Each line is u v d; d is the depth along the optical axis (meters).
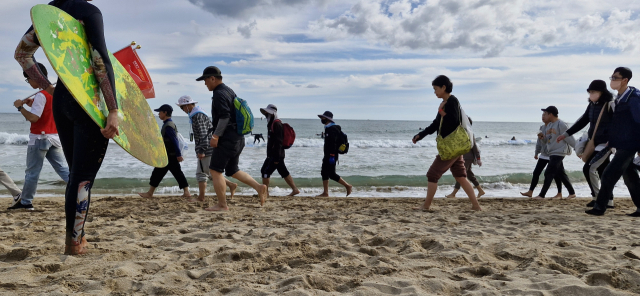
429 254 3.04
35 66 2.81
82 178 2.88
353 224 4.54
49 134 5.71
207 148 6.96
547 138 8.00
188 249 3.27
